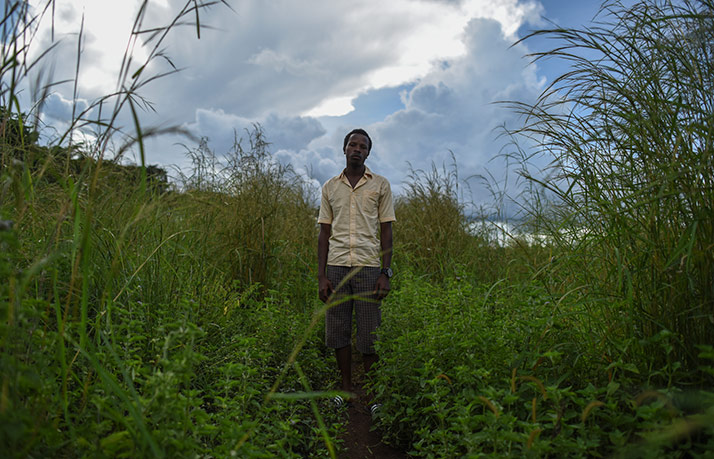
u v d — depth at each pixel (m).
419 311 3.97
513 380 2.15
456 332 3.07
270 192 5.73
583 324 2.73
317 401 3.38
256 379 2.99
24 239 2.34
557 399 2.01
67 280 2.62
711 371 1.73
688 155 2.23
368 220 3.73
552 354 2.22
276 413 2.68
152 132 1.51
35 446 1.50
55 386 1.74
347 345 3.76
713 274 2.16
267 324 3.71
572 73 2.73
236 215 5.23
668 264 2.10
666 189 2.29
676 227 2.31
